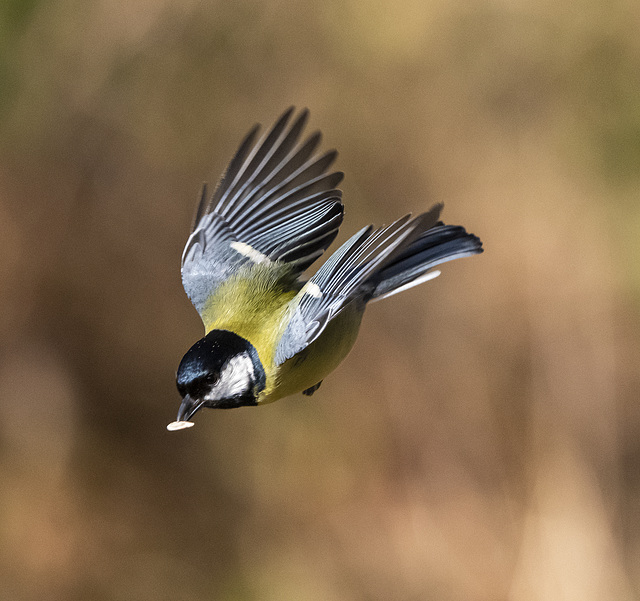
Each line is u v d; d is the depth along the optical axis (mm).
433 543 12578
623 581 11875
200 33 13391
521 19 13531
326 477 13258
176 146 13570
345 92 13664
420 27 13477
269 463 13414
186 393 6059
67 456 13141
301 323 5652
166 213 13664
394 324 13711
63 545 12719
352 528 12852
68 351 13461
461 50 13625
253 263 6617
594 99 13477
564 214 13273
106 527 12992
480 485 12852
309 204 6582
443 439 13156
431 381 13391
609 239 13047
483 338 13320
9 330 13328
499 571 12258
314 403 13594
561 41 13508
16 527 12695
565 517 12234
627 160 13281
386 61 13594
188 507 13250
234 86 13578
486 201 13547
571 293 13023
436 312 13594
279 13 13453
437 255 6699
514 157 13578
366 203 13648
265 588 12578
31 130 13297
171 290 13672
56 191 13398
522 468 12766
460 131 13688
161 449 13453
